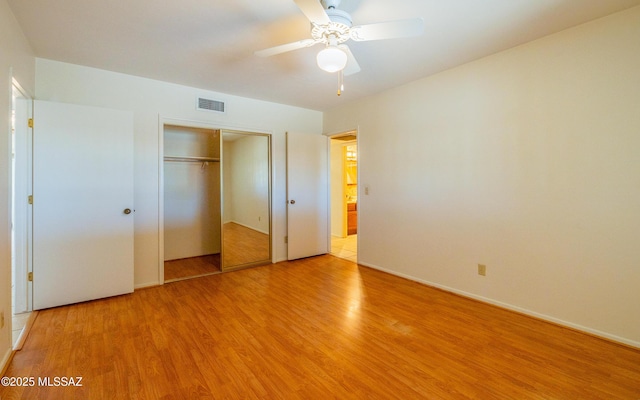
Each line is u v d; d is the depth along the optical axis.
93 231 2.97
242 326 2.47
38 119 2.71
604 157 2.21
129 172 3.14
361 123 4.23
